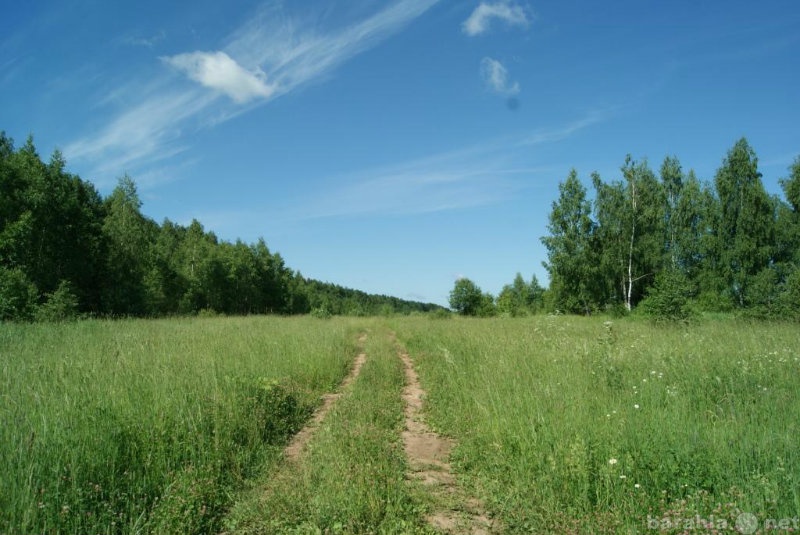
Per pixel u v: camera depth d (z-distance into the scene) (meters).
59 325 18.39
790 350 9.44
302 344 14.52
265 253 65.69
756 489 4.18
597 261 40.44
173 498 4.52
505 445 6.11
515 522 4.47
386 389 10.61
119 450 5.08
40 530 3.79
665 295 19.31
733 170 36.06
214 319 28.73
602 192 40.66
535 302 67.06
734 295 35.22
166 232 59.56
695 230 40.12
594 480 4.80
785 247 35.56
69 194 31.50
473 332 17.92
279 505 4.66
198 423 6.16
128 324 20.39
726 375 7.83
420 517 4.65
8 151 32.69
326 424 7.51
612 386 7.75
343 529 4.28
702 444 4.95
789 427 5.26
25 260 28.02
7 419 4.99
